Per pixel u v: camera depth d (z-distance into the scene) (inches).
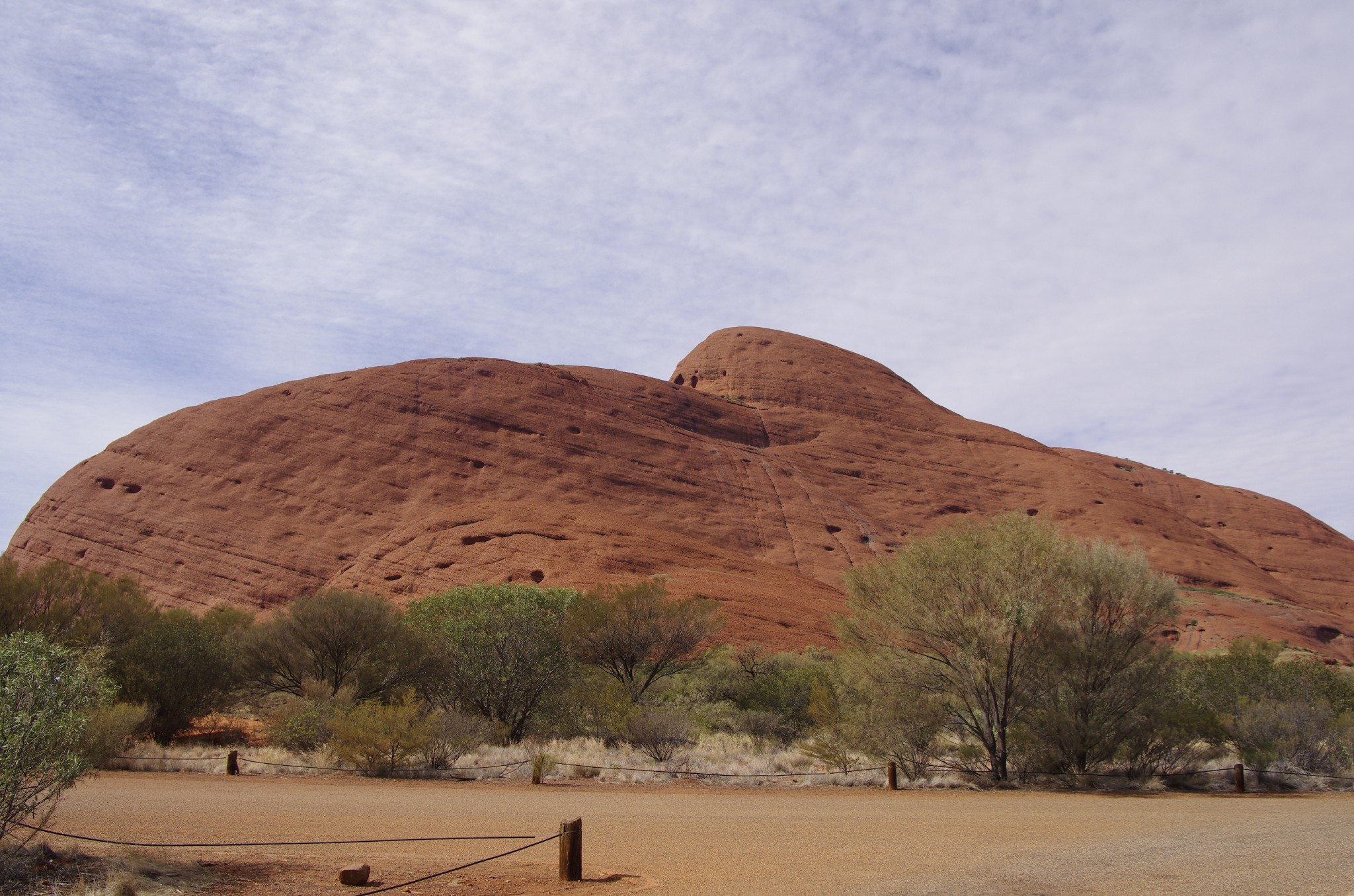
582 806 487.8
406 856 326.3
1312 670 903.1
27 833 310.5
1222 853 319.6
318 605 1012.5
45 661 288.2
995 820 428.5
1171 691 735.7
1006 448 3710.6
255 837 361.7
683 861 314.0
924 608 709.3
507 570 1959.9
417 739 676.7
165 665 883.4
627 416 3041.3
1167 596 698.8
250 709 1049.5
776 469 3125.0
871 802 527.5
